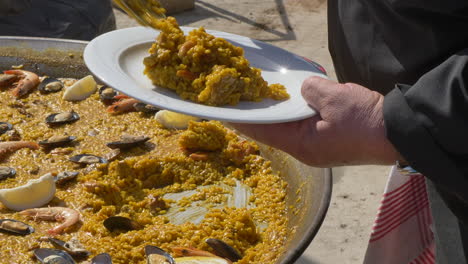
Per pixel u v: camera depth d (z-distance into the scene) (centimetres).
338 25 181
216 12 677
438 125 130
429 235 206
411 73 155
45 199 197
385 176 402
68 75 277
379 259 216
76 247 175
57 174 212
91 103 265
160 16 181
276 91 172
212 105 162
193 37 171
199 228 190
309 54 578
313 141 150
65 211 192
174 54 172
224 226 192
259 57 191
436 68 133
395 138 134
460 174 132
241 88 165
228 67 171
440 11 138
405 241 211
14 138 235
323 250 337
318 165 157
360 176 402
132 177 215
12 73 273
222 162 227
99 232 186
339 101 146
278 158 224
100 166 216
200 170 222
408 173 147
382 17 157
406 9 146
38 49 272
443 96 129
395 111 134
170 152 228
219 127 236
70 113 252
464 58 130
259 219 200
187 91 169
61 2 368
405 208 208
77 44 270
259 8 696
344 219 362
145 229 188
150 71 172
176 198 209
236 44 194
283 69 186
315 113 151
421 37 147
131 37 188
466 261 162
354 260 330
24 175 212
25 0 350
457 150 130
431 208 170
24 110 255
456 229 163
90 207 200
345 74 185
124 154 226
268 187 215
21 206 194
